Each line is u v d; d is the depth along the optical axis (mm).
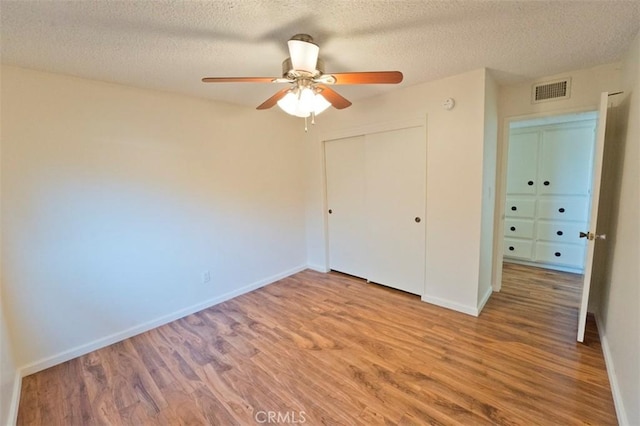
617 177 2264
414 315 2840
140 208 2676
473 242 2715
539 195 4031
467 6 1519
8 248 2062
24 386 2041
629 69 2029
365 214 3619
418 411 1709
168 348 2451
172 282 2928
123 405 1845
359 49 2023
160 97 2744
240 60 2107
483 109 2500
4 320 1974
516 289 3385
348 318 2838
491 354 2195
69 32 1646
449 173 2787
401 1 1454
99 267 2473
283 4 1441
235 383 2002
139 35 1713
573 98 2619
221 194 3258
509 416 1646
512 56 2215
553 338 2377
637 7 1533
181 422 1702
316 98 1922
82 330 2406
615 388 1737
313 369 2115
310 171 4098
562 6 1533
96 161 2412
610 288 2197
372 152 3369
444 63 2332
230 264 3398
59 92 2219
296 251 4176
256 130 3547
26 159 2109
